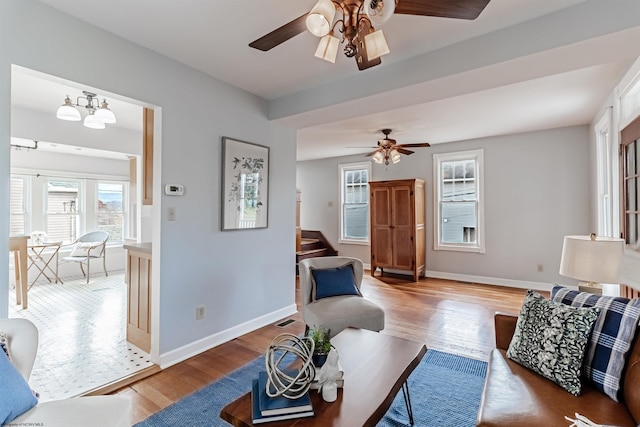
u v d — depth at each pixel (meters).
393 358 1.77
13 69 1.86
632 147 2.73
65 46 2.03
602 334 1.52
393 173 6.37
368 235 6.75
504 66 2.25
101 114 3.23
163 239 2.57
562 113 4.03
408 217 5.64
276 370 1.36
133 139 5.14
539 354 1.59
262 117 3.46
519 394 1.43
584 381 1.51
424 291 4.91
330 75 2.91
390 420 1.92
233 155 3.11
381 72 2.74
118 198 6.48
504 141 5.22
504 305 4.18
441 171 5.89
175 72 2.65
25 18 1.86
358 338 2.04
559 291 1.88
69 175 5.76
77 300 4.32
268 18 2.08
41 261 5.44
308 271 3.04
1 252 1.77
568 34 1.97
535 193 5.00
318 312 2.65
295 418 1.26
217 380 2.37
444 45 2.41
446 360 2.67
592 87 3.15
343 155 6.94
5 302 1.78
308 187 7.57
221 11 2.01
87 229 6.04
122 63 2.31
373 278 5.82
